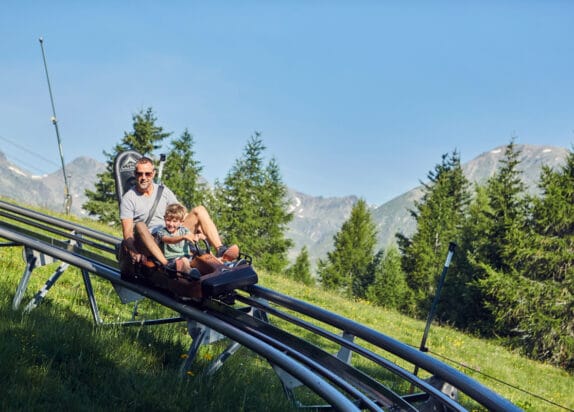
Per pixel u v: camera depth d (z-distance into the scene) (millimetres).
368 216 99312
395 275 80438
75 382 5422
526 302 43375
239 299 7480
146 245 6777
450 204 81125
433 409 5793
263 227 84625
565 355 41281
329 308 25578
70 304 9711
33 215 10555
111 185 82000
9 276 10828
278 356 5160
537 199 45562
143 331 7766
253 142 84938
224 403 5742
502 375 20812
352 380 5953
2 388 4828
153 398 5391
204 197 82812
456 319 51750
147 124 81875
